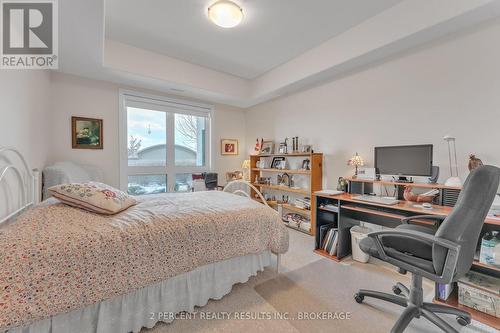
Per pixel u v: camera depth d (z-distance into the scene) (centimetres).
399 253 130
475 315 144
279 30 251
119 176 340
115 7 213
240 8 212
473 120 191
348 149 289
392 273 207
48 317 97
